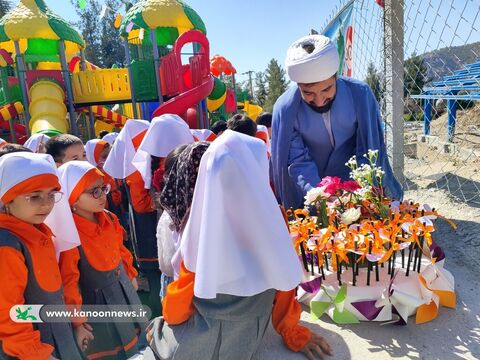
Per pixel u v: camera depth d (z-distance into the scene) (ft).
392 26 14.33
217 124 16.08
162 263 7.28
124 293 7.82
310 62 8.41
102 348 7.45
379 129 10.09
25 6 36.52
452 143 26.35
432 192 15.26
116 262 7.75
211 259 4.90
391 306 7.08
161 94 36.37
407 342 6.67
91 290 7.45
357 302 7.23
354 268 7.36
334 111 9.68
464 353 6.29
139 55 46.14
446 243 10.43
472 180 15.87
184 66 37.22
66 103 38.73
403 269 7.72
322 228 8.05
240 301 5.57
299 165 9.80
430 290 7.19
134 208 11.19
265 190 5.02
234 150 4.94
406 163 23.29
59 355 6.16
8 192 5.75
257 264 5.07
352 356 6.45
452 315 7.26
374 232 7.02
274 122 10.21
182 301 5.65
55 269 6.25
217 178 4.83
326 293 7.46
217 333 5.60
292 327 6.60
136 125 11.85
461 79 24.43
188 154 5.98
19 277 5.57
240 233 5.00
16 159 5.88
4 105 42.27
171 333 5.94
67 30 37.11
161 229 7.30
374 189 8.04
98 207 7.40
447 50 12.66
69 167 7.32
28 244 5.83
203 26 37.11
